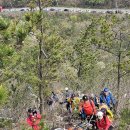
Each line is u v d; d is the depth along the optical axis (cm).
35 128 855
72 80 1888
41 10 1428
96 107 1249
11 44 849
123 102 1384
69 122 1270
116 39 1480
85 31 2156
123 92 1536
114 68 1554
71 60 2150
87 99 1167
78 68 2177
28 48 1348
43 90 1548
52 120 1259
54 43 1519
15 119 1152
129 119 1023
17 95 1362
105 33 1483
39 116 956
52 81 1573
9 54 818
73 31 4900
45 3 1441
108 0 12006
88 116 1157
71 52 1991
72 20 7962
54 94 1599
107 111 1084
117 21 1479
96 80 1936
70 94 1441
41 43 1474
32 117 960
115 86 1650
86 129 1102
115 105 1288
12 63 887
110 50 1490
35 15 1375
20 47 869
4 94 677
